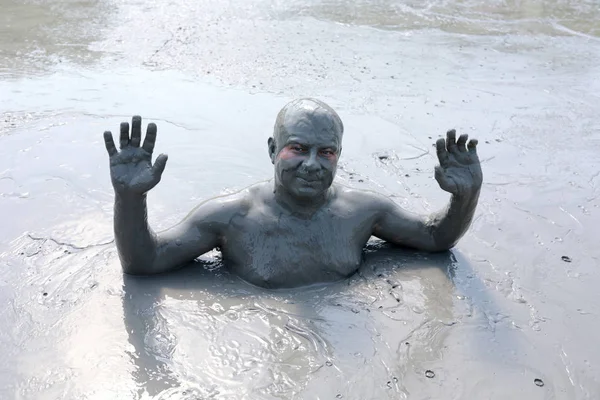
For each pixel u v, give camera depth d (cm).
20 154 350
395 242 298
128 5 570
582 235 316
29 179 334
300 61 459
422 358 261
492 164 359
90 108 388
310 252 281
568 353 266
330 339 265
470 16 583
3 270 288
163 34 503
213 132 370
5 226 308
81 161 347
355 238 287
